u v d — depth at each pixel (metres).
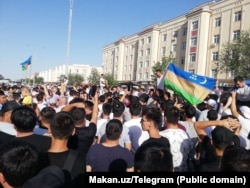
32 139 3.50
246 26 39.69
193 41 48.44
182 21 53.53
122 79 77.19
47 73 142.12
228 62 31.52
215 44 44.75
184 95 7.73
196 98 7.58
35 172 2.23
